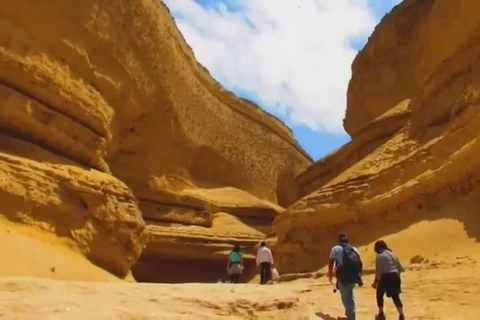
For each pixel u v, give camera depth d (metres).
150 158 35.06
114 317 7.28
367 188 20.75
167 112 34.94
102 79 24.92
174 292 8.98
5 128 18.53
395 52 32.06
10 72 18.62
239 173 46.97
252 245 36.97
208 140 43.12
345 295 8.82
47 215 17.97
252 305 8.57
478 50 18.02
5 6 18.62
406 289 11.66
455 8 21.48
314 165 33.47
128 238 21.00
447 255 14.61
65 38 21.38
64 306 7.44
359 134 28.55
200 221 36.78
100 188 20.03
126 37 27.17
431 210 17.62
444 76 19.75
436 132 19.33
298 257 22.62
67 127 20.62
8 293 7.82
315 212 22.27
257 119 50.38
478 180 15.78
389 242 17.81
